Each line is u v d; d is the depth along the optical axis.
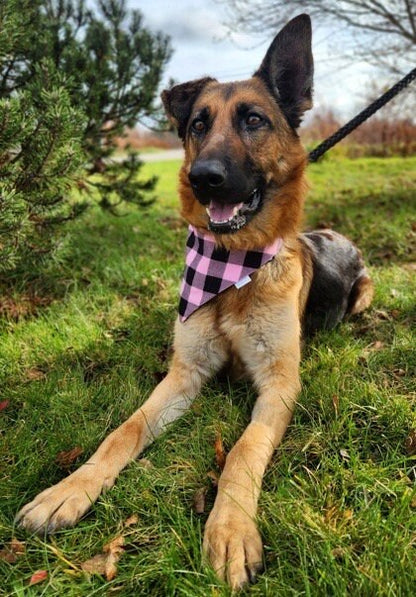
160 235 1.13
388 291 0.81
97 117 0.93
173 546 0.35
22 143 0.63
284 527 0.36
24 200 0.63
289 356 0.52
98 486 0.41
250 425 0.47
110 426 0.50
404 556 0.33
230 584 0.32
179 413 0.52
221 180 0.47
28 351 0.63
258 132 0.53
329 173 2.43
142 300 0.80
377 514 0.36
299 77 0.56
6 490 0.41
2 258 0.59
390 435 0.46
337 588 0.31
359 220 1.26
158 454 0.46
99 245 1.01
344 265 0.74
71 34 0.89
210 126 0.53
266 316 0.52
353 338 0.66
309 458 0.45
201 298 0.53
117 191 1.05
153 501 0.40
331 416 0.48
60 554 0.35
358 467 0.42
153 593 0.33
